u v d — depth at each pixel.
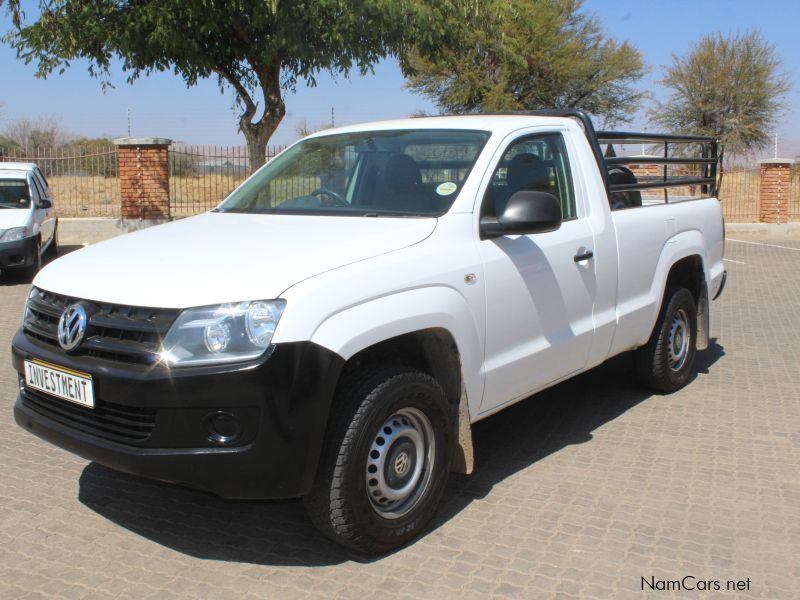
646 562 3.43
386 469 3.45
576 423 5.31
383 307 3.37
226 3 11.73
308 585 3.27
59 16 11.84
